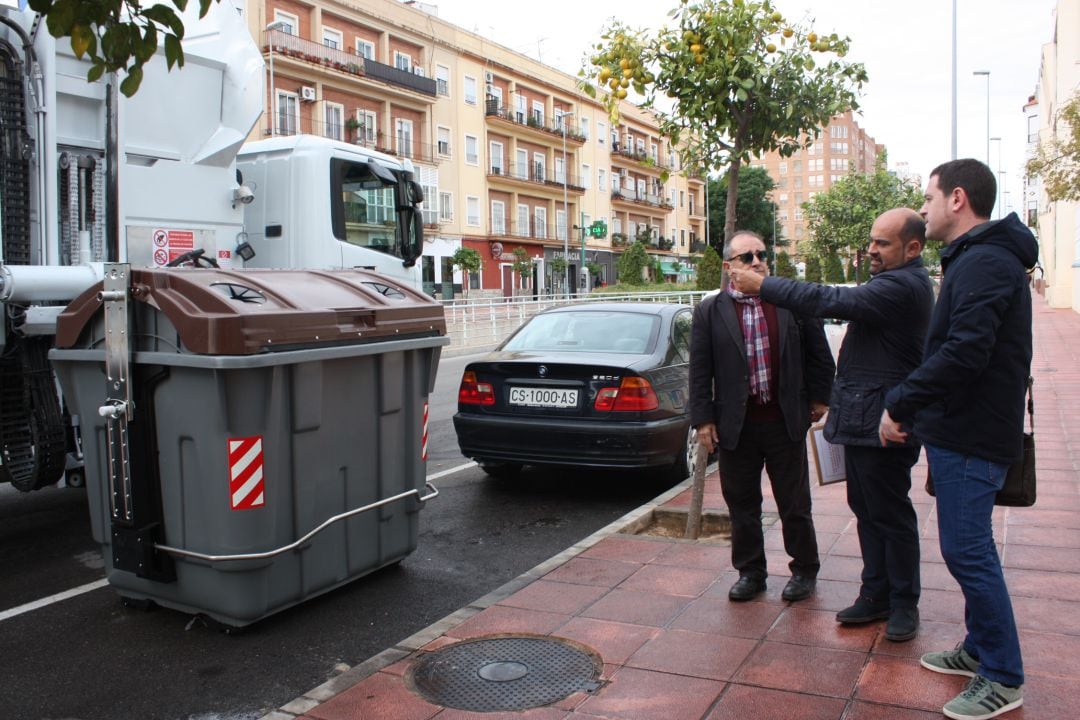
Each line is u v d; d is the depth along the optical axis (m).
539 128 57.53
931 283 3.89
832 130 144.50
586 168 64.44
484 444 7.22
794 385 4.26
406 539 5.23
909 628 3.85
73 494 7.59
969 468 3.20
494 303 27.59
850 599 4.42
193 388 4.11
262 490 4.20
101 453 4.53
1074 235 32.81
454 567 5.58
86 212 6.35
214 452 4.11
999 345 3.16
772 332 4.28
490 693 3.54
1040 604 4.26
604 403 6.81
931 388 3.15
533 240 57.34
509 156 55.59
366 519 4.92
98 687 3.90
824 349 4.41
